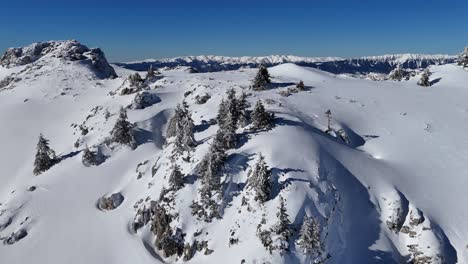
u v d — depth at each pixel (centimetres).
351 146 6319
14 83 12300
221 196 4841
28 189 6266
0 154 8088
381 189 5250
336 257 4350
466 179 5525
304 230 4144
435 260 4484
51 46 15688
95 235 5128
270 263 4019
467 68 10594
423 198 5197
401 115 7381
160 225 4919
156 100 8244
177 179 5131
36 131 8838
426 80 9619
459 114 7519
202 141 5881
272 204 4519
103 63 14638
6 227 5609
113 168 6581
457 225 4850
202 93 8000
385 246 4644
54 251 4931
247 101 7100
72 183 6309
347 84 9231
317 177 4869
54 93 10912
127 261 4628
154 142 7150
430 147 6312
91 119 8256
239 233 4431
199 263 4434
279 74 10312
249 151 5244
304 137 5553
